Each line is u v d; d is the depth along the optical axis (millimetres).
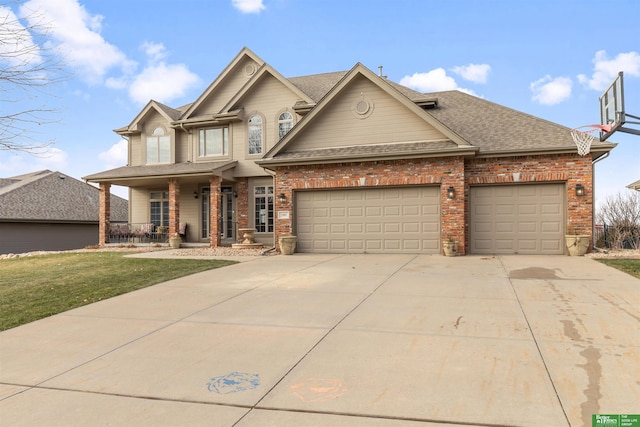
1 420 3582
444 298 7547
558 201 13695
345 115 15781
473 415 3434
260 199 19891
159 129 21688
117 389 4172
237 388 4105
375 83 15281
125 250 18516
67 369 4758
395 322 6180
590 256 12586
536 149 13492
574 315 6207
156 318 6828
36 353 5328
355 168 15062
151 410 3701
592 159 13781
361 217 15195
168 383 4277
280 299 7883
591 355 4648
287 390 4027
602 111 14141
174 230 19234
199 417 3547
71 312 7371
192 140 20953
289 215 15812
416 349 5027
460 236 13750
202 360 4910
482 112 17219
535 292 7793
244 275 10633
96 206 30297
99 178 20062
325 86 20500
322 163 15211
